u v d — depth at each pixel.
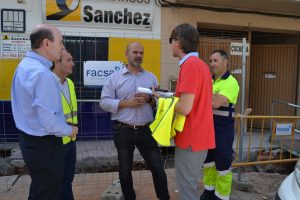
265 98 8.95
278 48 8.72
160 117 2.79
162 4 6.86
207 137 2.82
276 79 8.80
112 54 6.74
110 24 6.67
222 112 3.66
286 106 8.72
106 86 3.72
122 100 3.59
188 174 2.86
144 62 6.86
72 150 3.41
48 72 2.46
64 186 3.42
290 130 5.23
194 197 2.90
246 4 7.12
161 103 2.79
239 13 7.48
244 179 5.09
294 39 8.58
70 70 3.33
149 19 6.80
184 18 7.07
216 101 3.56
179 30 2.75
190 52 2.77
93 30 6.63
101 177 5.02
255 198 4.35
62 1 6.41
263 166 6.06
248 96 8.16
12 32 6.32
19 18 6.32
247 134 7.86
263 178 5.20
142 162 5.80
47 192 2.65
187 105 2.62
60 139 2.67
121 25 6.71
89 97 6.64
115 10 6.63
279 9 7.55
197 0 6.84
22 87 2.42
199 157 2.83
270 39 8.76
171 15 6.96
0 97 6.40
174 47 2.80
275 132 5.21
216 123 3.67
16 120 2.53
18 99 2.49
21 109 2.49
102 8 6.57
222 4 7.14
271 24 7.78
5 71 6.36
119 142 3.64
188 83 2.63
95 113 6.67
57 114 2.48
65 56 3.26
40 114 2.38
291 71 8.63
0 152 6.01
